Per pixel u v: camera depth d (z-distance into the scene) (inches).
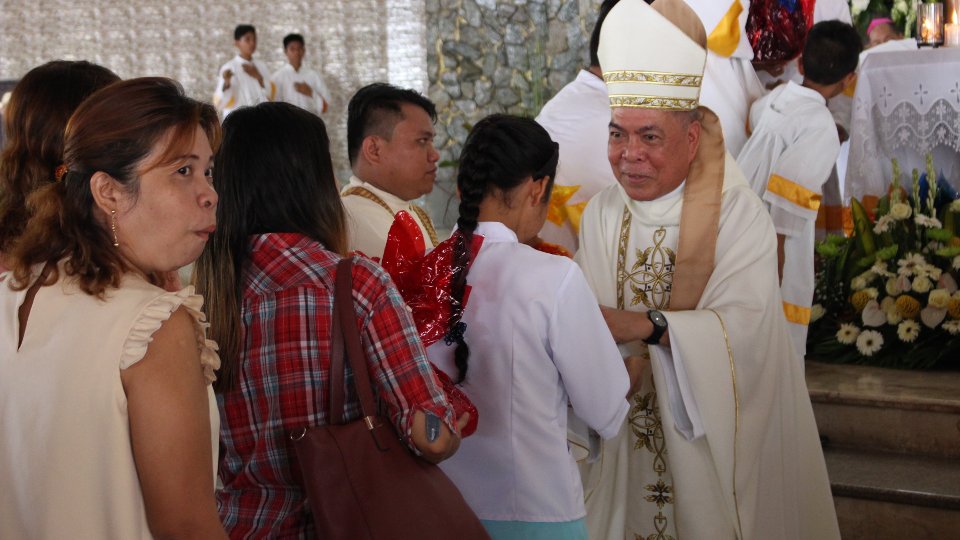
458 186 76.0
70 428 45.0
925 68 159.2
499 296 71.4
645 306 99.4
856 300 154.6
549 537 71.0
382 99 94.1
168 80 50.1
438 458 57.9
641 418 98.8
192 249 49.7
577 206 126.9
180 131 48.1
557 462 71.6
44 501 45.3
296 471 58.6
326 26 450.9
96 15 471.8
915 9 235.3
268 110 62.7
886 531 121.0
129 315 45.7
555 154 74.3
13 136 60.4
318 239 61.8
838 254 164.4
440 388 59.3
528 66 396.5
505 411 71.4
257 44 461.7
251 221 61.0
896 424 133.6
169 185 48.3
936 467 127.1
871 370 151.1
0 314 47.6
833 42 146.6
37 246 47.6
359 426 56.9
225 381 59.4
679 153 94.2
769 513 95.8
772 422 95.3
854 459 131.7
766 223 96.0
